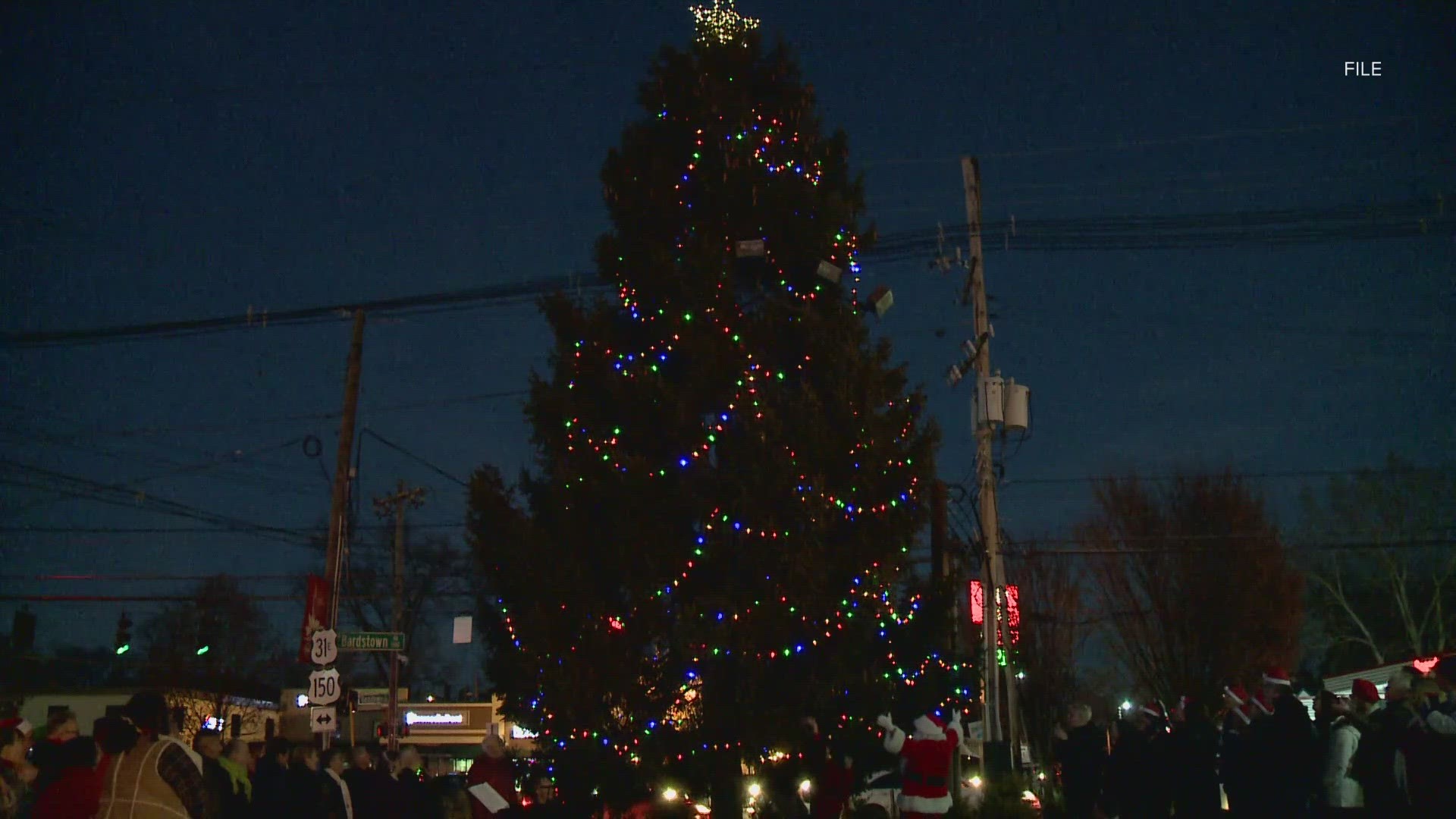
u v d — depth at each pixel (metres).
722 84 16.34
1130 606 41.19
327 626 24.14
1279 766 12.06
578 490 14.99
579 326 15.79
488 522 15.34
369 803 13.94
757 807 14.70
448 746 53.78
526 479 15.77
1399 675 10.91
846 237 16.41
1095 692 46.16
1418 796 9.93
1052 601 46.09
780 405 15.04
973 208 26.56
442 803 16.08
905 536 14.98
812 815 13.35
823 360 15.63
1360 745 10.97
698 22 16.95
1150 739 14.36
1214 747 13.62
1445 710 10.34
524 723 15.03
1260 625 39.34
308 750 12.56
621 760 14.28
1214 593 39.72
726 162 16.02
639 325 15.97
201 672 41.12
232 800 10.35
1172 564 40.53
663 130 16.59
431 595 48.03
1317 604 45.12
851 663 14.36
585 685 14.19
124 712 8.43
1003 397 25.84
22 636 33.28
